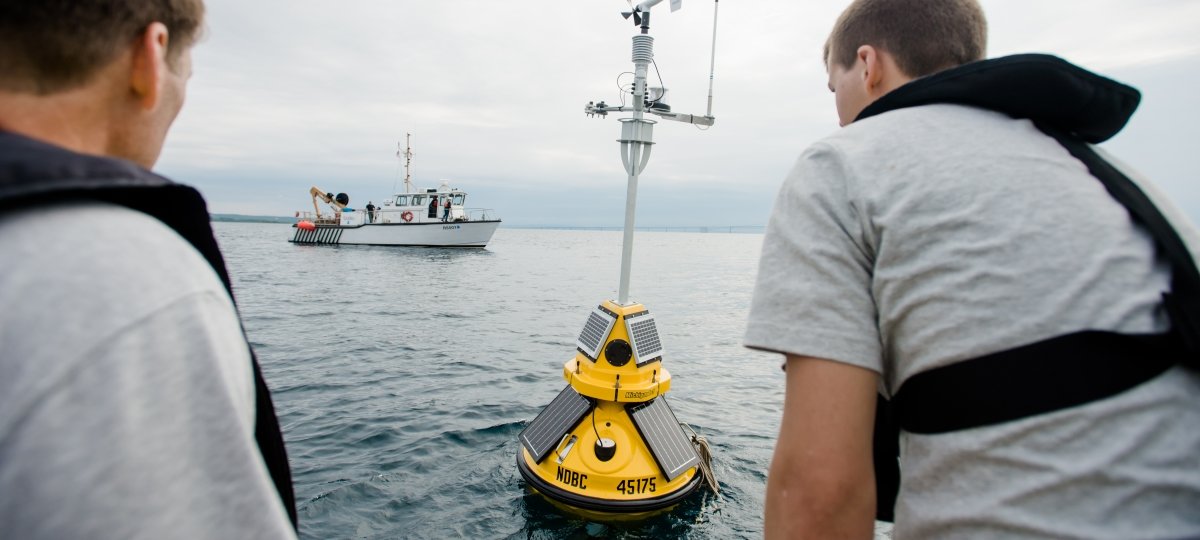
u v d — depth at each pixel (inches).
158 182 28.8
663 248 3941.9
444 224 1716.3
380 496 196.9
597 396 167.2
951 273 37.5
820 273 41.8
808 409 40.7
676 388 358.3
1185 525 32.5
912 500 40.6
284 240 3218.5
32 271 22.6
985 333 36.1
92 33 28.1
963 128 41.6
